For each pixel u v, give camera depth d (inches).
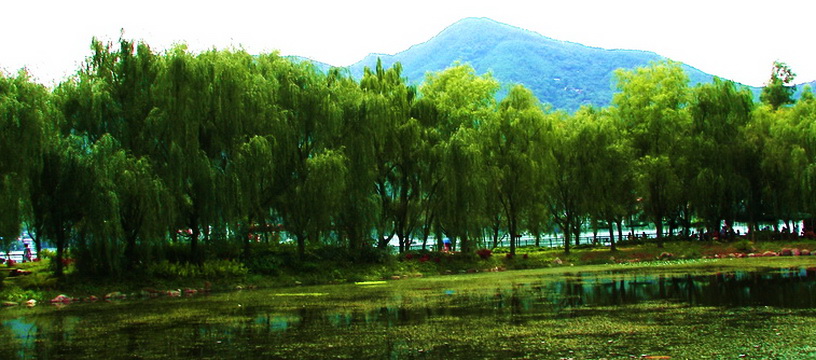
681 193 2459.4
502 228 2775.6
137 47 1520.7
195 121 1487.5
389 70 2112.5
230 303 1214.9
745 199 2503.7
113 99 1497.3
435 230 2170.3
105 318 1035.3
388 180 2100.1
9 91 1278.3
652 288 1245.1
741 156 2458.2
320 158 1660.9
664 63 2635.3
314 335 806.5
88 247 1400.1
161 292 1441.9
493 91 2324.1
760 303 976.3
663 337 717.3
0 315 1118.4
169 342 788.6
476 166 1934.1
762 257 2191.2
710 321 821.2
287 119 1678.2
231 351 719.1
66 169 1349.7
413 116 2062.0
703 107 2487.7
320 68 1861.5
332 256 1856.5
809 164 2281.0
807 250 2241.6
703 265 1883.6
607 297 1119.6
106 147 1365.7
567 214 2479.1
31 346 790.5
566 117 2598.4
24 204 1300.4
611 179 2372.0
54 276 1456.7
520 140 2209.6
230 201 1497.3
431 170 1989.4
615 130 2425.0
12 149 1250.6
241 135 1578.5
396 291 1376.7
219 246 1604.3
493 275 1814.7
